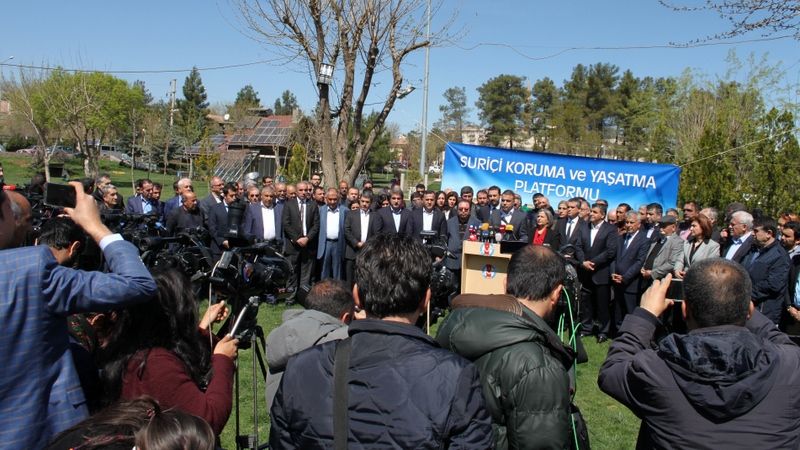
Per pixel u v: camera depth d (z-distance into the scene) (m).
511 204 8.70
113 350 2.11
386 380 1.67
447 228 8.74
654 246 7.30
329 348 1.83
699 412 1.86
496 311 2.16
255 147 42.47
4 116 49.31
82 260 2.99
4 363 1.75
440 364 1.71
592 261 7.50
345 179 12.24
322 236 8.88
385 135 44.59
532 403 1.96
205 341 2.36
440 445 1.62
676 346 1.93
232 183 8.31
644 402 1.98
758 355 1.86
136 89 47.94
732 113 20.42
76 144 49.28
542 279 2.33
